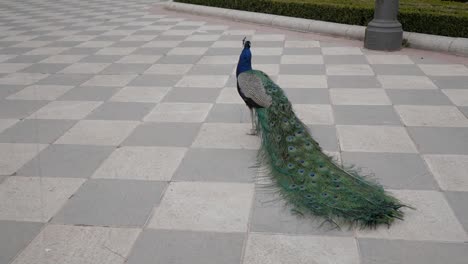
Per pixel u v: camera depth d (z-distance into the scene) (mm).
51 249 3385
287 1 11562
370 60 8164
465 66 7684
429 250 3256
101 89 6957
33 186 4242
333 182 3707
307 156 3959
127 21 12750
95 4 16516
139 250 3348
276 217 3664
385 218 3453
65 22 12828
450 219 3596
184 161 4641
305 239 3404
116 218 3729
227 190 4078
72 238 3502
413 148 4801
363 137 5082
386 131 5223
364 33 9594
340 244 3340
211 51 9094
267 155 4230
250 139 5102
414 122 5457
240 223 3619
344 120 5566
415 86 6738
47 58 8875
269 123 4293
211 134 5262
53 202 3979
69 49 9570
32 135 5359
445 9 9852
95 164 4625
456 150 4730
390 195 3809
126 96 6609
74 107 6227
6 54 9266
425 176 4246
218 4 13328
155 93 6711
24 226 3660
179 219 3695
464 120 5477
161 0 17172
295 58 8422
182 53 9008
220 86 6934
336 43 9516
